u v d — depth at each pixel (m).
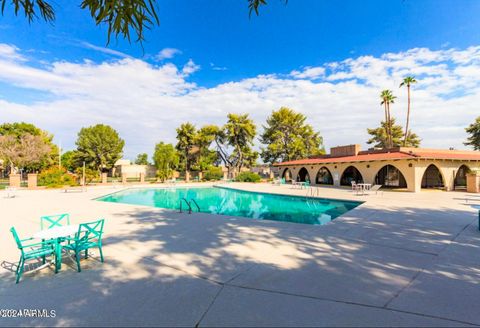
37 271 4.21
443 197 14.21
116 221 8.24
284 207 14.50
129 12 2.35
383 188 20.23
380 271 4.12
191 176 39.59
